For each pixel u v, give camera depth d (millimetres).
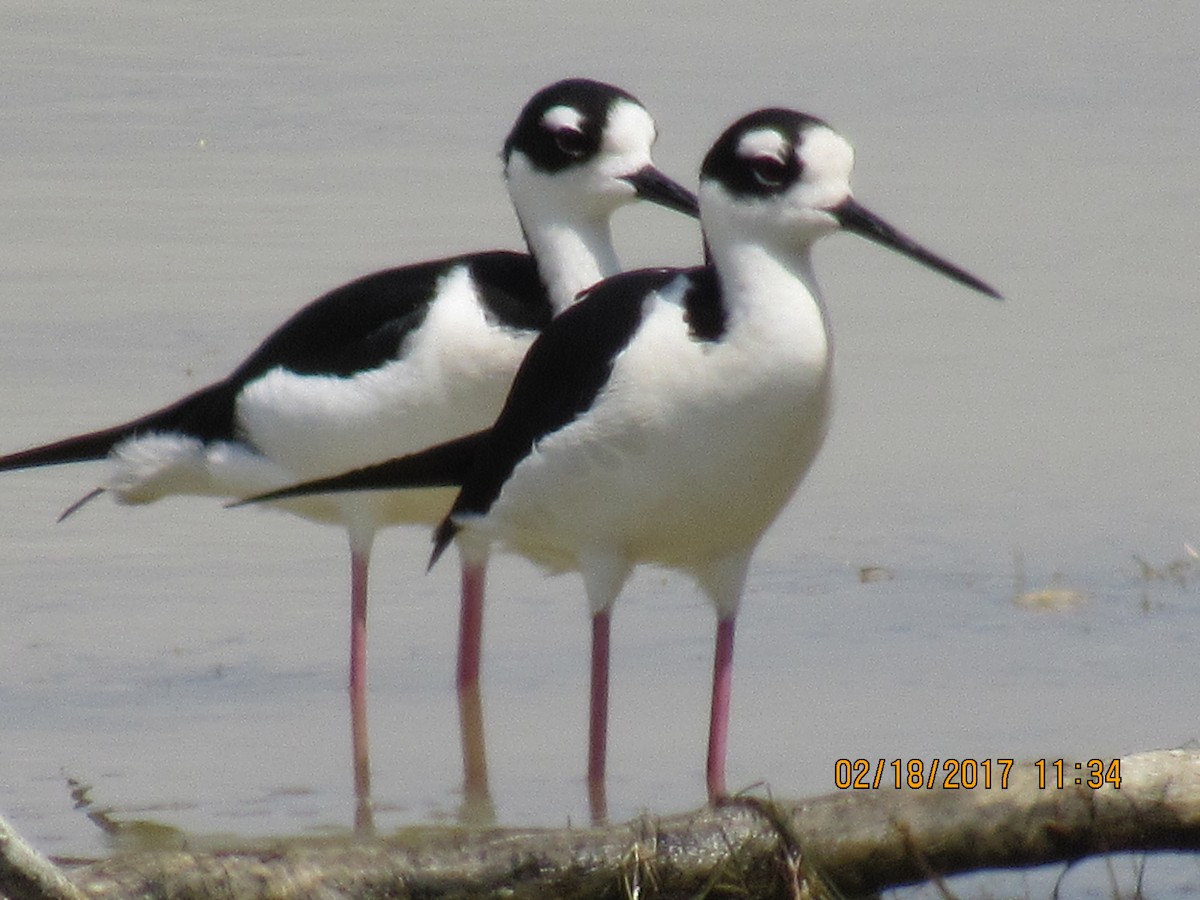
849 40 25906
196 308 17234
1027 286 17859
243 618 12664
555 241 11508
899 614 12445
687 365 9602
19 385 15641
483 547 11508
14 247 18672
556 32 26250
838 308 17422
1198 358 16297
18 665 11977
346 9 27328
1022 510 13844
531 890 8703
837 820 8914
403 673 12016
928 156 21484
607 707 10523
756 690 11492
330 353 11602
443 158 21328
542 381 10031
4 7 27156
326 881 8531
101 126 22438
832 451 14836
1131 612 12367
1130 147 21766
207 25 26531
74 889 7887
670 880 8797
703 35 26094
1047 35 26188
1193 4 27594
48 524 13828
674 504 9852
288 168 21047
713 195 9641
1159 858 9555
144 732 11156
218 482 12227
